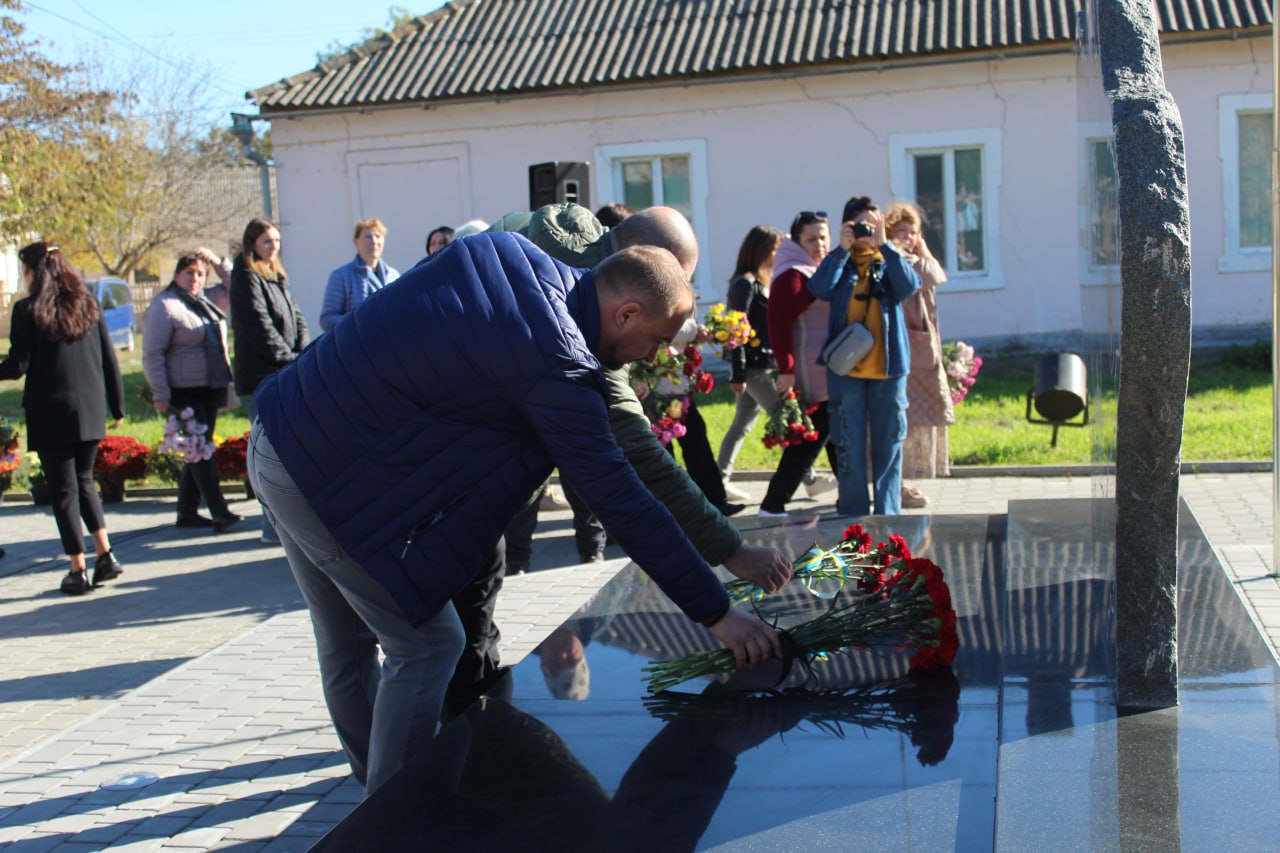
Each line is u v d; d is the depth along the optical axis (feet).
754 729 8.34
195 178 112.78
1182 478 28.12
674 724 8.54
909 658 9.66
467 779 7.78
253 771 13.10
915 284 21.63
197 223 115.03
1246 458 29.09
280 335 26.08
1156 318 7.62
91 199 80.84
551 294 8.55
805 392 24.45
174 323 28.32
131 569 25.20
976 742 7.88
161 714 15.03
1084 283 11.75
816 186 50.24
